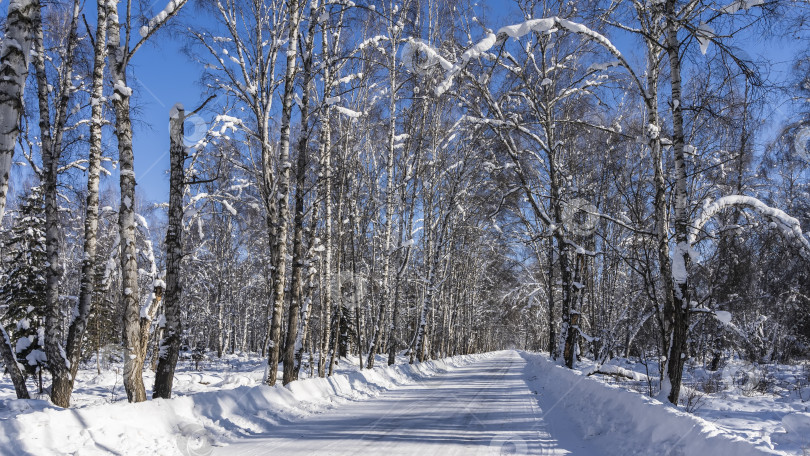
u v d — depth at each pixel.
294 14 11.09
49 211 9.17
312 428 7.64
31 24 4.02
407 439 6.73
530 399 11.38
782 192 16.52
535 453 5.95
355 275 19.70
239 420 7.75
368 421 8.27
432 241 23.73
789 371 17.22
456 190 21.62
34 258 17.91
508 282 33.56
